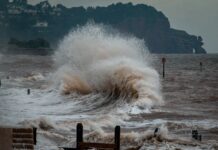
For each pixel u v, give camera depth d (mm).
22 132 33719
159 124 57656
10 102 79625
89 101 82125
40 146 41562
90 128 54906
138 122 59875
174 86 114938
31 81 128875
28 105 76750
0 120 53906
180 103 80375
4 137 25109
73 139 45781
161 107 73938
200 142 45562
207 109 73812
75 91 89938
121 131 52719
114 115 65188
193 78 149375
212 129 54250
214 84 124688
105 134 47250
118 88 82438
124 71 82875
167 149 42281
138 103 73688
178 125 56438
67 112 70312
